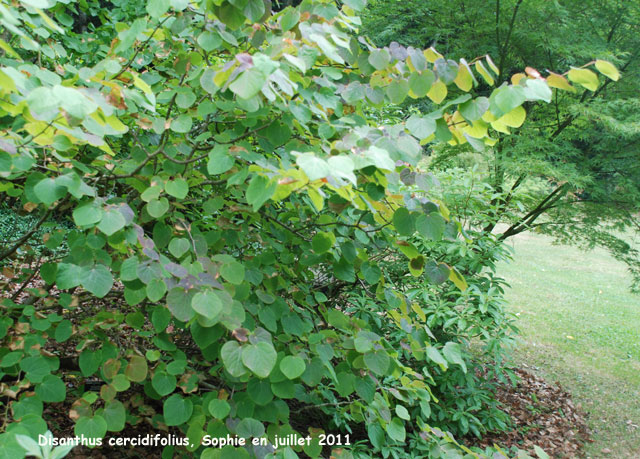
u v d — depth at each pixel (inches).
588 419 183.0
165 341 66.1
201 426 60.5
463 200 138.0
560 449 159.8
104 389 60.1
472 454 69.7
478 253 143.9
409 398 76.3
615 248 202.2
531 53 198.5
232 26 57.1
